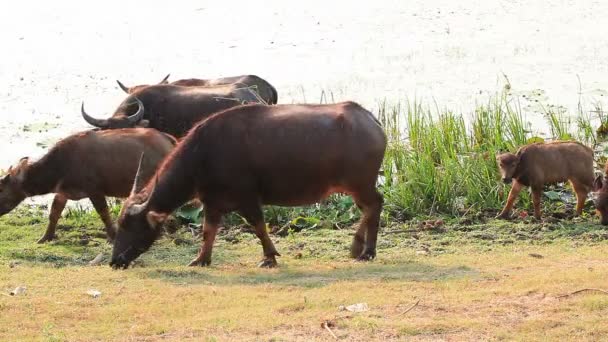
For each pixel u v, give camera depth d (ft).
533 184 159.94
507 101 214.07
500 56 255.50
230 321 103.24
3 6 308.81
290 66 254.27
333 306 108.47
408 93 230.07
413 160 176.65
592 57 251.19
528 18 288.10
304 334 98.99
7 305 111.86
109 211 160.56
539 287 113.29
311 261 139.64
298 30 282.56
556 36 271.08
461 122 191.01
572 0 302.86
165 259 143.84
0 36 283.18
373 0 306.76
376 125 137.39
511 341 95.81
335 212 166.40
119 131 156.25
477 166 173.78
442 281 120.26
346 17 293.02
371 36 276.41
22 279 126.52
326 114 135.74
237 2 309.42
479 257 137.39
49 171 152.25
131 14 300.61
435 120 204.03
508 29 278.87
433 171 169.89
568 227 156.97
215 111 181.88
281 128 134.41
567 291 111.34
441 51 261.65
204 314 107.24
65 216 171.22
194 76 248.73
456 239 151.94
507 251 142.41
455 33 276.82
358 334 98.48
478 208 167.63
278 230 160.76
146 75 250.78
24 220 167.32
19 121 219.61
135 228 133.90
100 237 159.02
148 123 179.11
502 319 102.37
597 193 157.17
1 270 133.49
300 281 123.03
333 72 247.91
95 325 104.53
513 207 168.55
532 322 100.37
